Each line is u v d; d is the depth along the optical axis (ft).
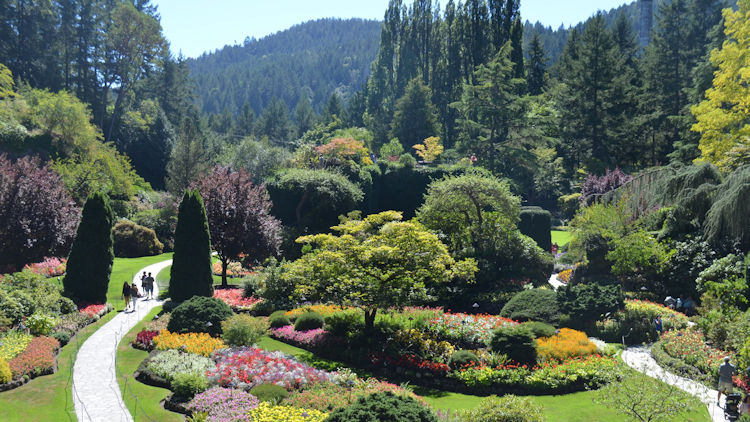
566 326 80.69
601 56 215.10
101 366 59.41
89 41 243.60
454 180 115.85
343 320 73.72
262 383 54.08
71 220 103.14
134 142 229.25
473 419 43.37
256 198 107.14
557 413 52.03
